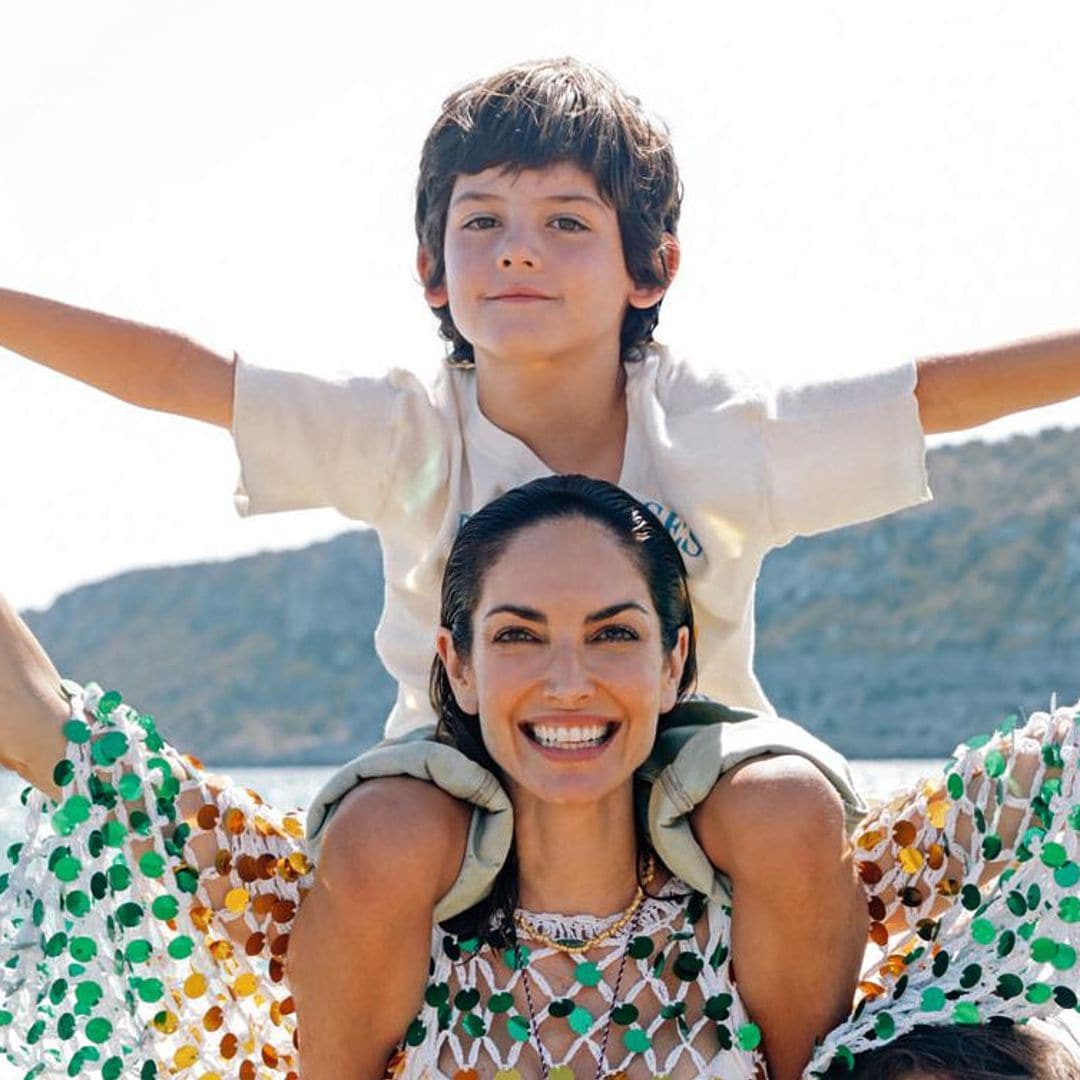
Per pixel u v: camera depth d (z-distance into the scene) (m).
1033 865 3.59
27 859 3.67
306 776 97.69
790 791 3.54
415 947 3.56
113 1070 3.65
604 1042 3.62
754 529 4.06
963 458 103.81
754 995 3.60
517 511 3.66
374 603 122.94
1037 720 3.70
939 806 3.72
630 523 3.67
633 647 3.60
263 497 4.12
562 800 3.55
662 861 3.73
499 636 3.60
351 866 3.51
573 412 4.12
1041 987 3.57
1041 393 4.07
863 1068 3.50
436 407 4.15
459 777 3.61
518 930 3.70
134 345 4.10
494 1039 3.63
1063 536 96.44
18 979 3.63
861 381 4.09
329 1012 3.56
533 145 4.04
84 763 3.65
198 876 3.71
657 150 4.22
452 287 4.11
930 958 3.68
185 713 117.88
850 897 3.57
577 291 4.04
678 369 4.20
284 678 118.62
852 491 4.06
